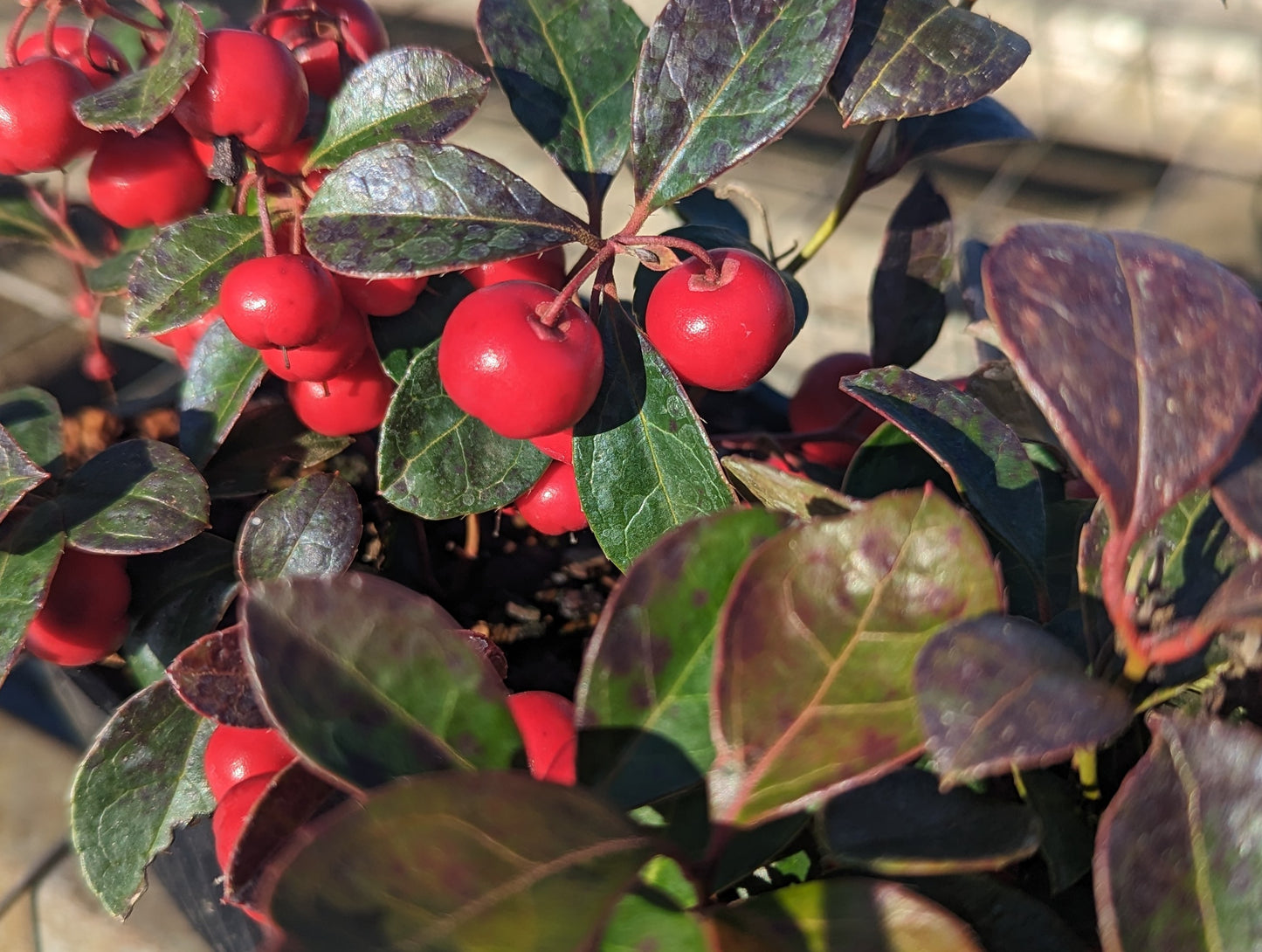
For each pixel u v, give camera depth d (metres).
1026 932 0.05
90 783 0.08
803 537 0.05
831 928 0.05
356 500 0.08
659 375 0.07
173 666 0.07
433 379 0.08
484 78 0.08
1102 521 0.06
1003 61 0.08
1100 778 0.06
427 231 0.07
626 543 0.07
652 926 0.05
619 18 0.09
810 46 0.07
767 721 0.05
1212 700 0.06
